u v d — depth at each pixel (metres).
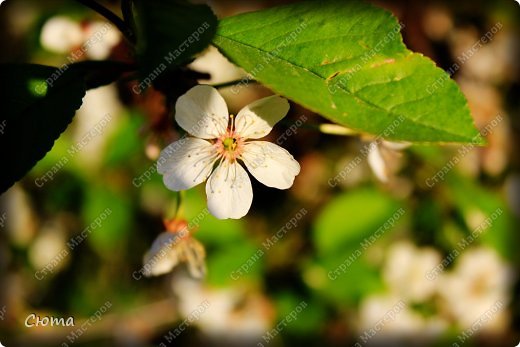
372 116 0.18
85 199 0.28
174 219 0.22
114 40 0.22
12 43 0.29
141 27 0.18
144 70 0.17
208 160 0.20
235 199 0.20
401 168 0.28
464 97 0.18
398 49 0.19
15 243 0.30
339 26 0.19
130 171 0.28
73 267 0.30
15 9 0.29
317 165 0.28
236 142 0.20
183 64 0.19
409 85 0.18
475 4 0.30
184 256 0.22
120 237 0.29
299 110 0.28
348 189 0.28
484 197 0.27
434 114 0.18
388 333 0.28
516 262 0.27
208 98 0.20
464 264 0.29
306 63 0.19
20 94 0.19
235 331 0.28
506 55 0.30
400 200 0.28
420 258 0.28
